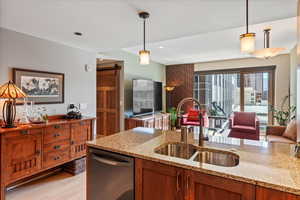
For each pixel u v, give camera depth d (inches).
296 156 52.9
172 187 49.4
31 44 111.6
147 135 79.5
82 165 120.2
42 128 97.3
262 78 231.0
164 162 50.1
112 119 207.9
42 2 73.0
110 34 110.8
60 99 127.9
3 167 81.1
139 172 54.9
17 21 91.4
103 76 213.5
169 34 110.6
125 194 57.5
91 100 154.1
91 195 65.2
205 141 70.9
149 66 247.3
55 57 125.3
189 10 79.0
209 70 262.7
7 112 88.4
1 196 80.3
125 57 198.5
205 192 44.9
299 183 37.0
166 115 236.4
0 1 71.9
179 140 70.7
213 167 45.3
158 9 78.6
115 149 59.7
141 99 212.4
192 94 274.7
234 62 244.8
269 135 152.0
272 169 43.9
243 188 40.2
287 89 214.5
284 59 215.9
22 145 88.4
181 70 282.5
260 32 134.8
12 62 102.6
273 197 37.3
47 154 99.8
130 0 71.2
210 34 140.4
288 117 194.5
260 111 233.3
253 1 70.6
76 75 140.7
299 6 60.8
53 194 92.9
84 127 123.1
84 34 110.8
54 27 99.6
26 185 101.7
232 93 250.2
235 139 74.2
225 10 79.0
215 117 252.2
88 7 77.0
